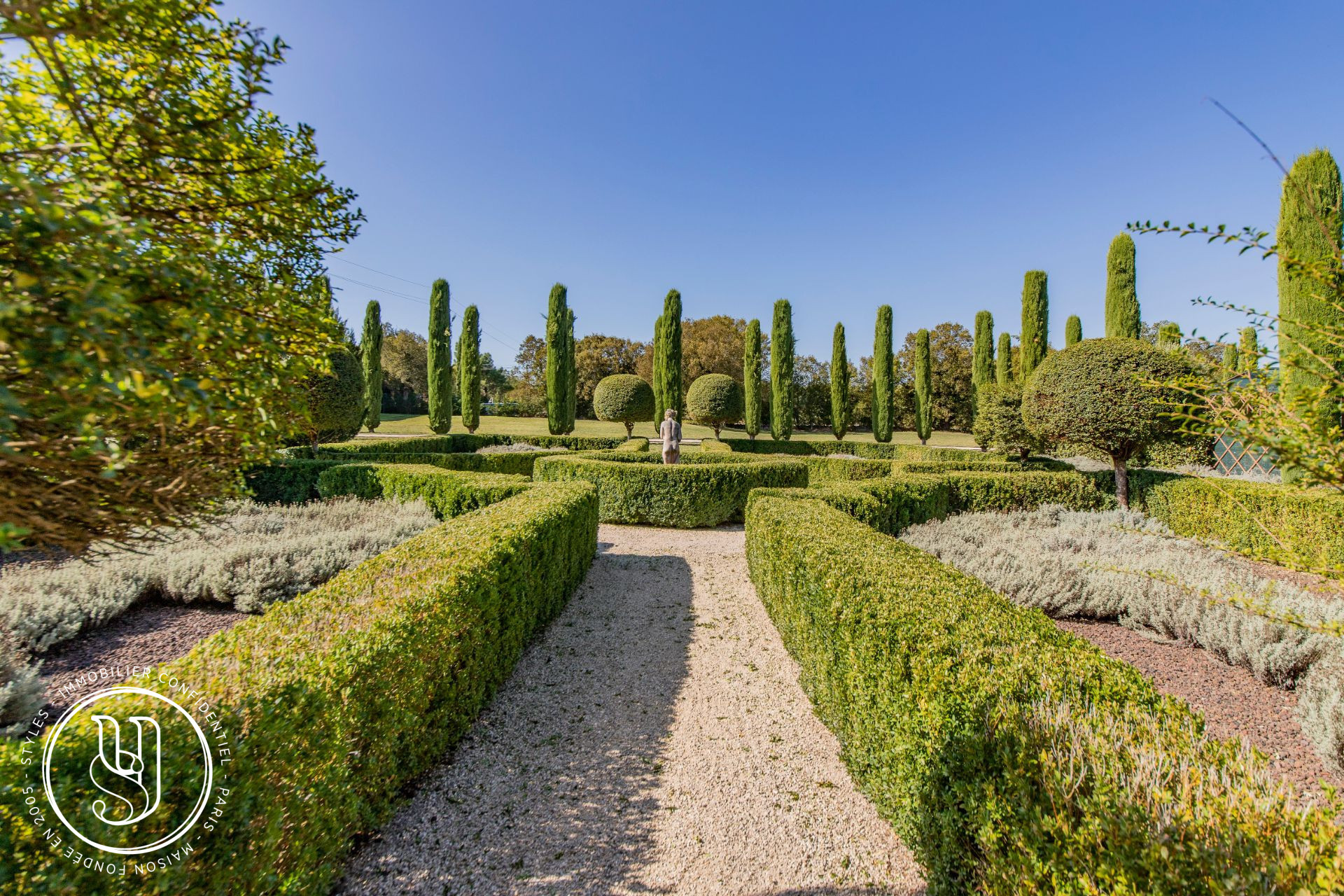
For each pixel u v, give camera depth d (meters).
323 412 10.25
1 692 2.71
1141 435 8.10
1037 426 9.11
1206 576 4.73
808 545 3.80
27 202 0.85
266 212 1.45
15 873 1.08
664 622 4.91
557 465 9.50
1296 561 1.39
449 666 2.81
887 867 2.22
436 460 11.09
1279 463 1.37
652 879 2.16
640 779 2.77
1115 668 1.97
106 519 1.18
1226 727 3.12
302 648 2.18
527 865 2.21
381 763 2.24
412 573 3.15
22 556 5.23
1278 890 1.03
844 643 2.74
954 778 1.73
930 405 23.12
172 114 1.23
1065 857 1.27
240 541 5.82
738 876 2.18
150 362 0.95
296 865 1.72
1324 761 2.76
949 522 7.50
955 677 1.94
